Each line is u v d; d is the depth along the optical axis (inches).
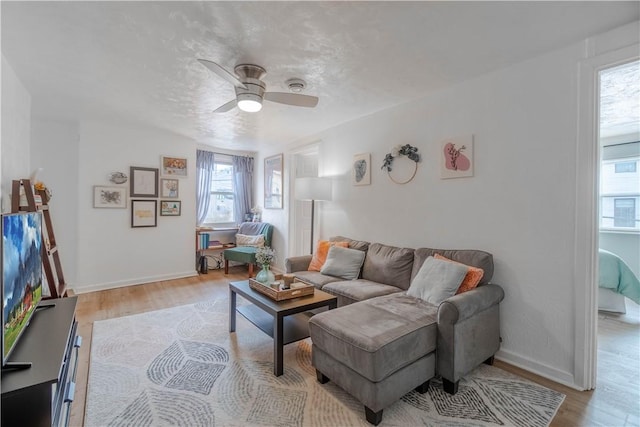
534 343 89.4
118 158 169.2
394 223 130.1
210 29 73.7
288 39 77.7
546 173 86.8
